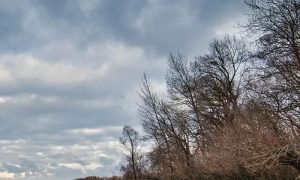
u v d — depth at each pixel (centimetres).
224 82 4488
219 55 4588
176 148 4609
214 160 3188
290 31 2633
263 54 2752
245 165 2505
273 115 2539
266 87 2717
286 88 2559
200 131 4341
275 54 2672
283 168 2647
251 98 2916
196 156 3969
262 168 2442
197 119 4456
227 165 2995
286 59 2633
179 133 4553
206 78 4603
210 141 3647
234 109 3431
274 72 2666
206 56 4659
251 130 2581
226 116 3828
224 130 3144
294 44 2595
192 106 4619
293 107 2488
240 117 2919
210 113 4412
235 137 2777
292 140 2294
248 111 2856
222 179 3188
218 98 4444
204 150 3738
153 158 5053
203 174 3569
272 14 2702
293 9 2636
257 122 2642
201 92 4553
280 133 2409
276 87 2614
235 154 2789
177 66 4778
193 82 4681
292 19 2625
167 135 4728
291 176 2606
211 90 4491
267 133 2467
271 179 2658
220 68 4569
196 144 4291
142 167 6569
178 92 4731
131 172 6888
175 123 4641
